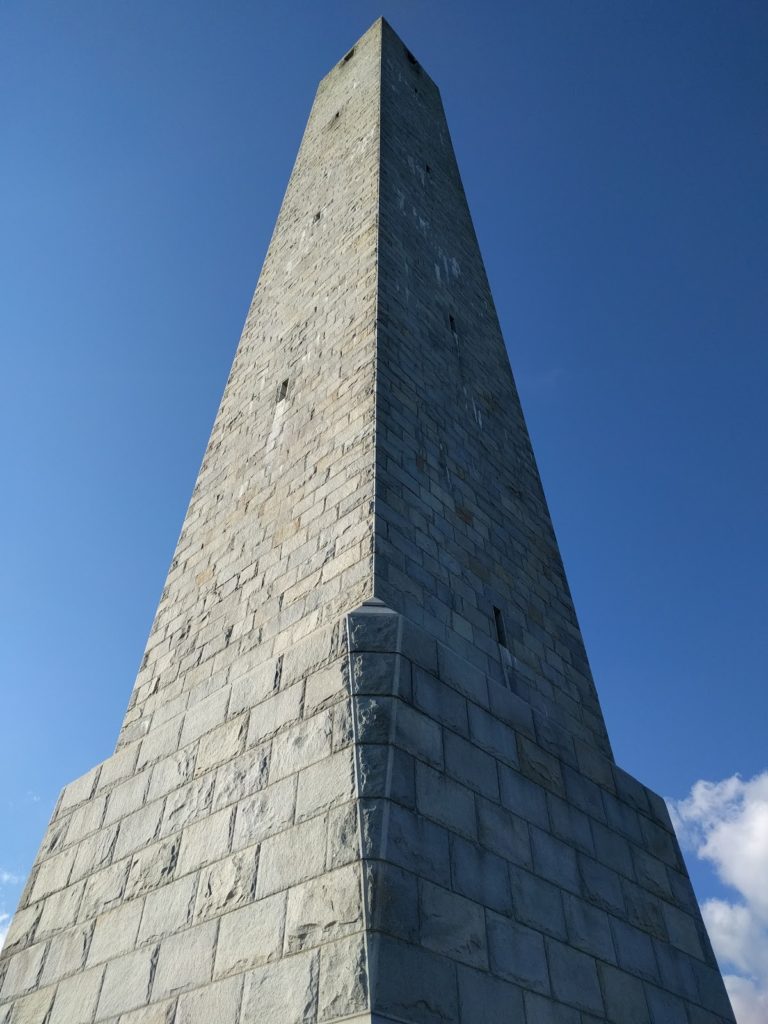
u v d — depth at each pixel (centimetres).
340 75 2403
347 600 838
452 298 1545
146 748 904
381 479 951
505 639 992
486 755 750
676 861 938
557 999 640
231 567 1098
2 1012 782
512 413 1485
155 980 653
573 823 809
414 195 1711
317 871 594
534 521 1288
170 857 739
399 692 694
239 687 830
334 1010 511
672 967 804
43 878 889
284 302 1586
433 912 582
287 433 1212
